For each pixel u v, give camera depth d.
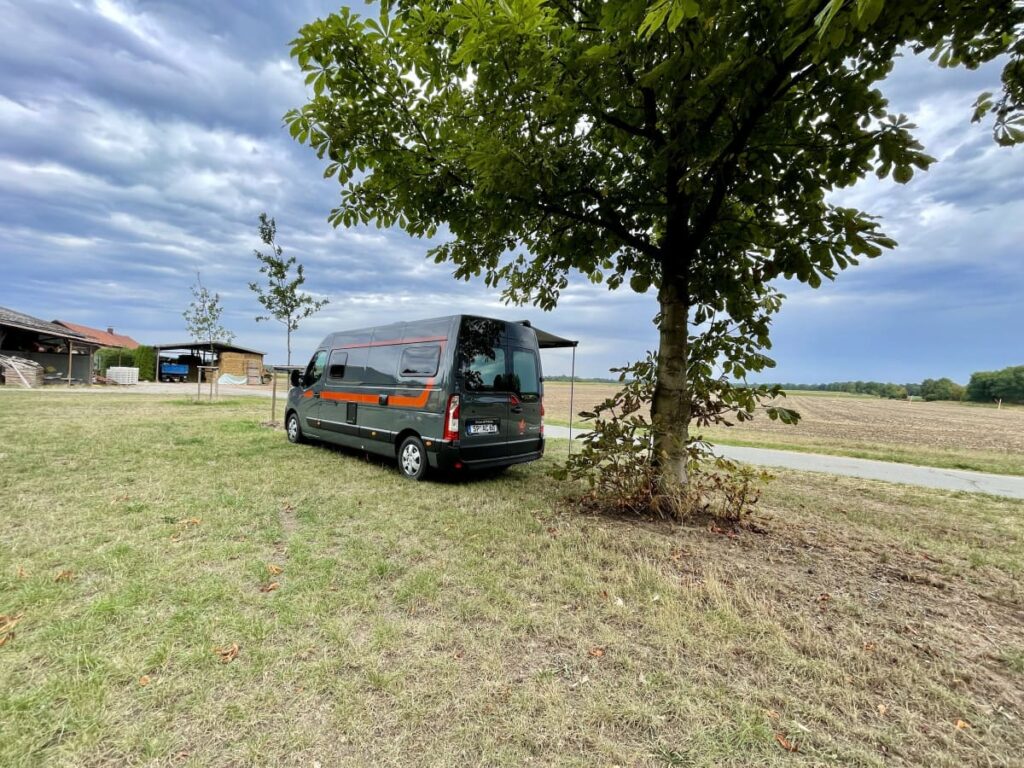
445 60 3.85
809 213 3.85
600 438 4.76
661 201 4.71
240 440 8.68
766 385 4.36
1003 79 3.02
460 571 3.30
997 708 2.02
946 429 21.05
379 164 4.40
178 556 3.35
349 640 2.41
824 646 2.44
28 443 7.26
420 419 6.09
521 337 6.79
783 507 5.52
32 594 2.71
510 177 3.74
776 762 1.71
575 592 3.03
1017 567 3.70
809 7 2.11
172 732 1.76
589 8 3.44
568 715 1.92
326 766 1.64
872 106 3.15
